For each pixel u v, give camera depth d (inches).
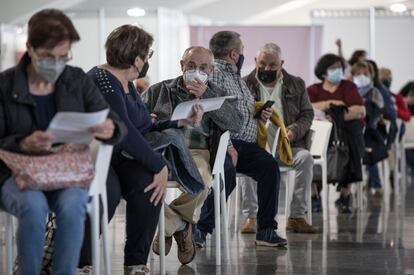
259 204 313.3
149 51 246.8
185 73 271.7
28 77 202.4
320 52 623.8
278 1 794.2
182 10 781.9
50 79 194.1
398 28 737.6
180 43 693.3
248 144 310.7
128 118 229.8
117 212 440.5
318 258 293.9
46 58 191.6
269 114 319.9
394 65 740.0
